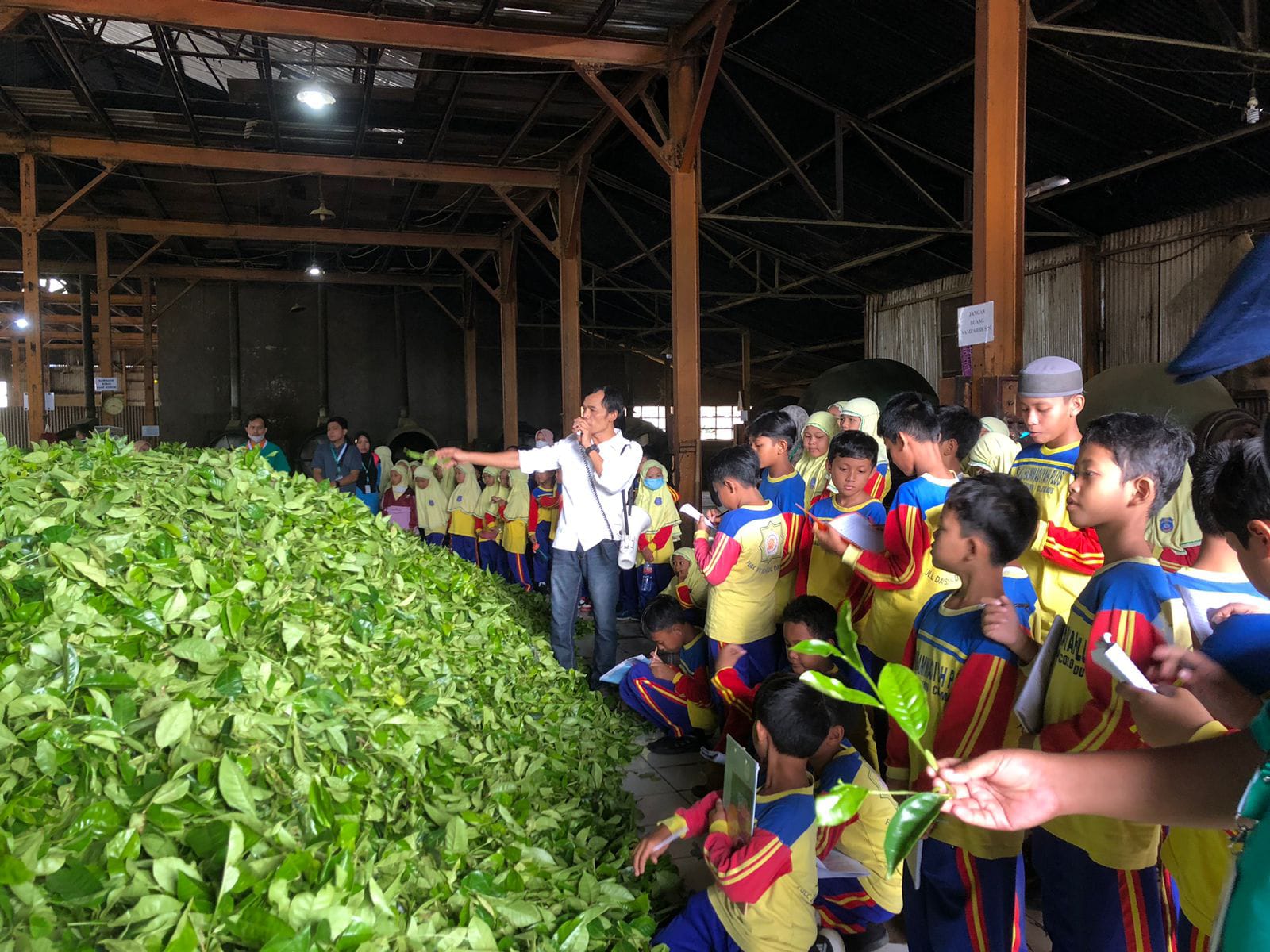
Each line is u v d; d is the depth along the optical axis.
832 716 2.28
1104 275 10.02
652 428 15.98
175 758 1.52
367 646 2.48
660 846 2.00
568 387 10.75
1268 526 1.04
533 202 12.29
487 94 8.66
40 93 8.38
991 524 1.81
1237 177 8.15
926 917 1.93
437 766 2.19
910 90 7.87
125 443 3.31
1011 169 3.91
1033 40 6.81
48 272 15.07
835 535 2.52
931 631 1.96
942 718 1.87
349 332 16.31
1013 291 3.91
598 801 2.82
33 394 9.67
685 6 6.62
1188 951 1.79
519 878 1.88
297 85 8.39
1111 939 1.66
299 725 1.78
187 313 15.63
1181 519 2.81
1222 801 0.85
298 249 15.02
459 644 3.17
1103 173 8.59
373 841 1.64
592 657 5.34
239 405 15.76
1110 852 1.63
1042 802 0.87
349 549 3.17
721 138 9.80
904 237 10.94
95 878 1.29
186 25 6.36
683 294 7.16
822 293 13.83
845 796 0.81
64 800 1.41
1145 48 6.62
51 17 7.02
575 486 4.35
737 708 3.15
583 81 8.41
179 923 1.23
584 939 1.79
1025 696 1.62
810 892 1.97
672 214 7.17
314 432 16.06
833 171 9.75
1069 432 2.50
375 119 9.29
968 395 4.00
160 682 1.69
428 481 8.06
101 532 2.18
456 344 16.83
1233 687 1.13
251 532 2.70
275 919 1.26
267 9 6.45
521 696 3.27
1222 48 5.96
